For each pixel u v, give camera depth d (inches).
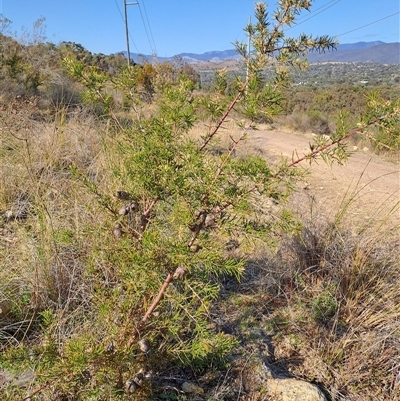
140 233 66.0
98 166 139.7
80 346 54.6
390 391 82.0
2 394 66.0
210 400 74.0
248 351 87.7
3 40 371.9
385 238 118.2
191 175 60.3
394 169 297.7
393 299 98.7
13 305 87.0
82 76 70.7
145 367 66.7
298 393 77.1
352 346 90.5
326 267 109.3
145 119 70.1
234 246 114.1
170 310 80.9
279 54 55.6
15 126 182.4
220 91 64.4
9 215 125.4
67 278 91.4
